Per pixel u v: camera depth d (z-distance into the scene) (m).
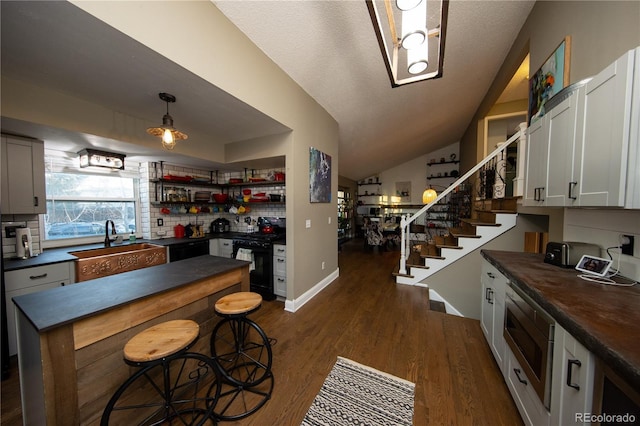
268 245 3.07
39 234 2.36
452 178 7.97
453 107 4.70
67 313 1.06
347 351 2.00
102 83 1.67
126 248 2.83
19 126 1.78
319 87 2.85
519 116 4.54
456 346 2.07
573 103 1.31
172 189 3.44
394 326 2.42
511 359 1.46
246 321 1.61
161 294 1.42
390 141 5.62
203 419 1.23
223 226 3.98
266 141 2.89
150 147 2.43
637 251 1.22
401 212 8.59
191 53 1.51
